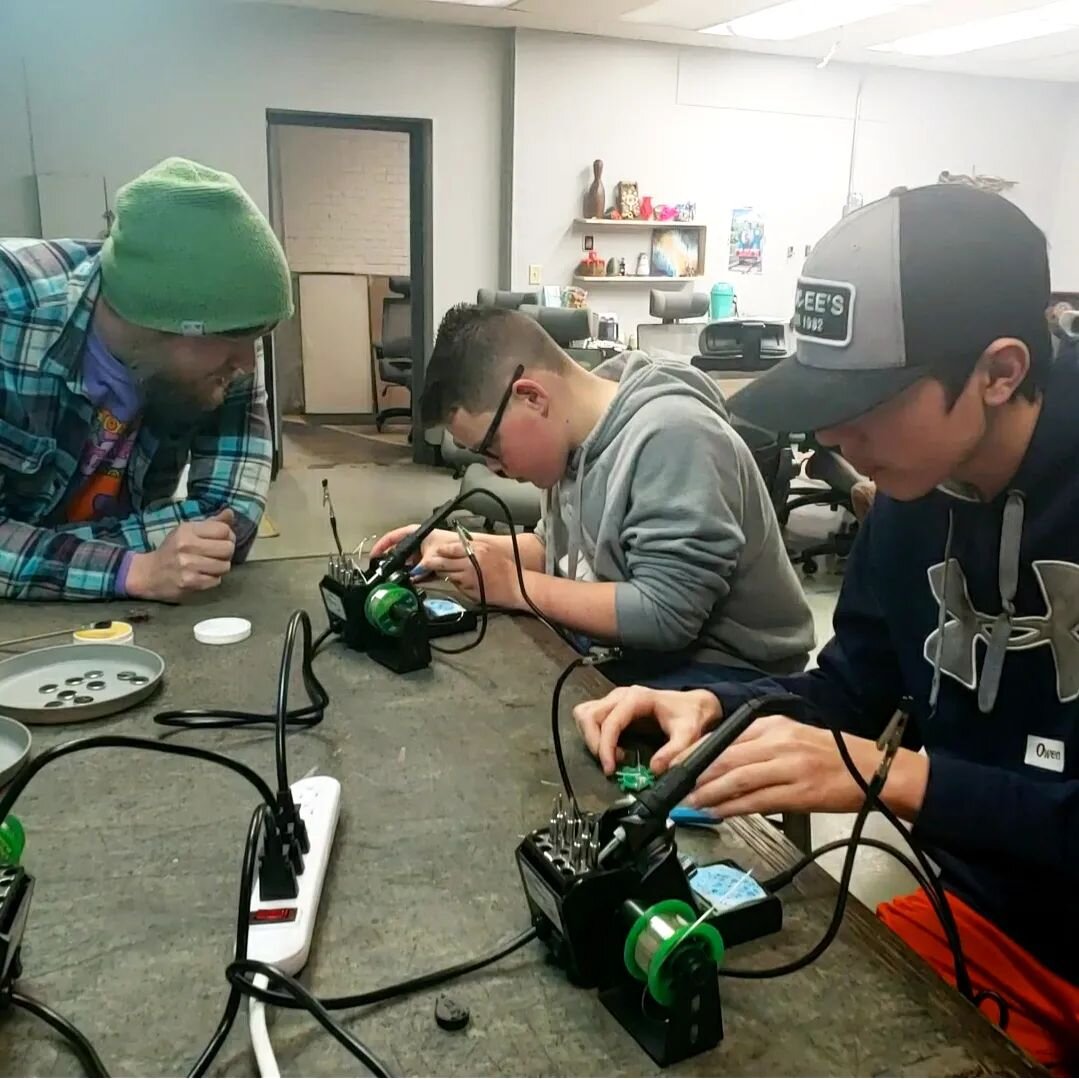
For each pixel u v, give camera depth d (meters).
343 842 0.73
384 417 7.09
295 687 0.99
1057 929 0.94
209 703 0.95
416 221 5.83
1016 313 0.73
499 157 5.78
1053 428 0.82
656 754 0.83
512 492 3.02
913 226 0.71
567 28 5.50
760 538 1.30
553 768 0.84
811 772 0.72
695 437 1.20
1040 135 7.00
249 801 0.78
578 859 0.57
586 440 1.30
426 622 1.04
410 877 0.68
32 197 5.08
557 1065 0.52
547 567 1.45
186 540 1.23
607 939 0.56
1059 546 0.85
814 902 0.67
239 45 5.18
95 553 1.24
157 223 1.07
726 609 1.31
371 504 4.95
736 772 0.72
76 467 1.32
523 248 5.84
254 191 5.39
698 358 3.92
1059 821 0.73
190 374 1.20
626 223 5.94
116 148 5.14
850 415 0.72
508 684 1.01
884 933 0.64
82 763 0.83
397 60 5.45
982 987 0.91
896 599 1.00
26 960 0.59
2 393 1.21
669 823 0.66
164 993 0.57
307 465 5.89
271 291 1.14
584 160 5.84
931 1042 0.54
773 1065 0.53
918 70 6.51
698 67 5.94
